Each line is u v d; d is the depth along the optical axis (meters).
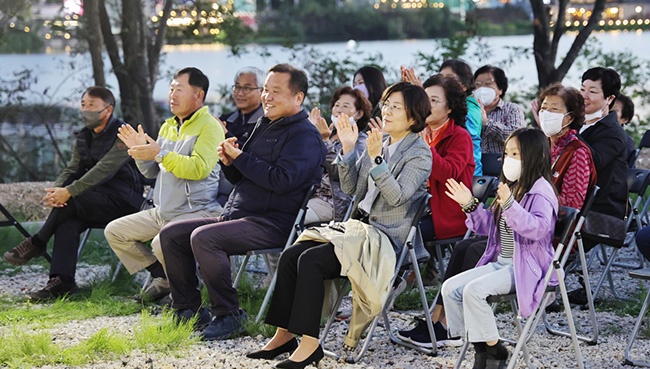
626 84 15.96
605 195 7.03
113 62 15.65
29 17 15.42
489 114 9.23
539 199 5.42
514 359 5.34
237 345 6.32
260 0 17.17
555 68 16.50
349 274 5.72
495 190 7.22
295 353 5.77
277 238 6.72
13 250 8.13
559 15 16.34
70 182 8.34
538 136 5.51
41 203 12.91
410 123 6.11
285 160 6.66
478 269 5.54
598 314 7.16
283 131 6.78
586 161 6.61
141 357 6.03
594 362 5.94
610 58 16.27
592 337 6.34
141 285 8.25
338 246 5.77
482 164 8.76
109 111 8.18
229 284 6.57
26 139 15.47
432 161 6.54
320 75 15.07
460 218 6.89
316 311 5.77
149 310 7.36
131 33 15.51
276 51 15.65
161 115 16.69
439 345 6.16
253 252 6.65
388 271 5.82
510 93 16.25
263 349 6.01
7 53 15.52
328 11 18.98
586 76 7.46
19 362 5.82
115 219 8.06
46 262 9.58
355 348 6.20
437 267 8.27
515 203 5.27
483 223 5.65
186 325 6.57
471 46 15.92
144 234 7.57
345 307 7.23
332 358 6.03
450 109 7.04
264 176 6.59
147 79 15.67
